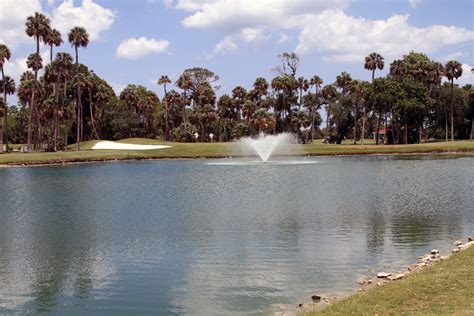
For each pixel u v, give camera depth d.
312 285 16.38
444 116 136.75
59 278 17.75
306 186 43.62
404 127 121.62
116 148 104.31
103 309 14.87
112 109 144.25
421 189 40.06
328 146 104.38
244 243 22.27
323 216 28.56
